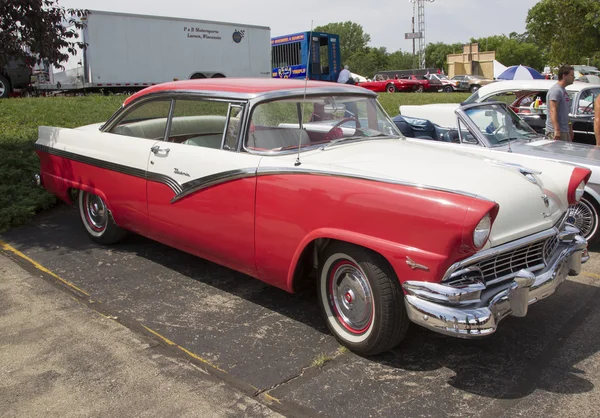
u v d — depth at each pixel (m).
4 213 6.25
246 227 3.87
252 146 3.92
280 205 3.62
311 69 23.47
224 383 3.18
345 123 4.32
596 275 4.88
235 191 3.90
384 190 3.16
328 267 3.56
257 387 3.13
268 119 3.95
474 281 3.06
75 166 5.50
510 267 3.30
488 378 3.22
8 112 11.58
